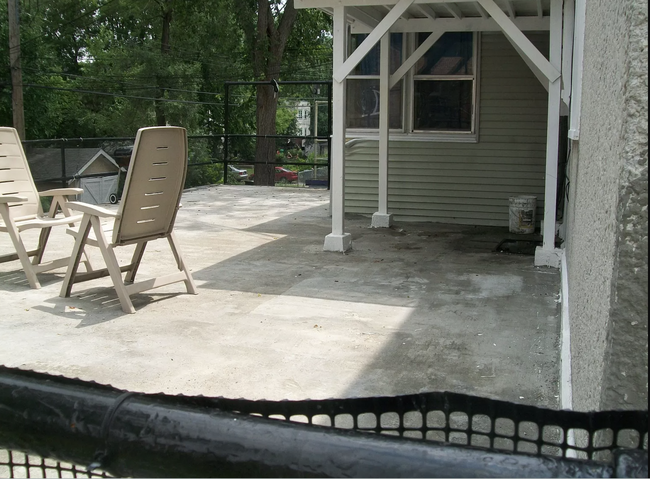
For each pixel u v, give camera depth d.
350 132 9.66
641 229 1.06
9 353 3.93
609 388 1.09
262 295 5.33
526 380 3.62
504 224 9.16
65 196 5.88
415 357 3.96
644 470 0.59
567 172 6.59
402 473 0.61
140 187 4.82
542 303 5.16
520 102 8.88
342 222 7.18
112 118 33.19
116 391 0.75
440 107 9.20
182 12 27.88
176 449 0.68
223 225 8.90
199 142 17.91
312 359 3.91
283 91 36.72
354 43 9.28
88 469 0.72
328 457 0.63
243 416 0.69
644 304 1.06
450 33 8.96
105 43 35.69
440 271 6.26
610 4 1.51
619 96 1.21
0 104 29.89
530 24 8.14
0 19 29.95
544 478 0.59
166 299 5.15
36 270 5.46
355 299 5.25
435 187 9.36
